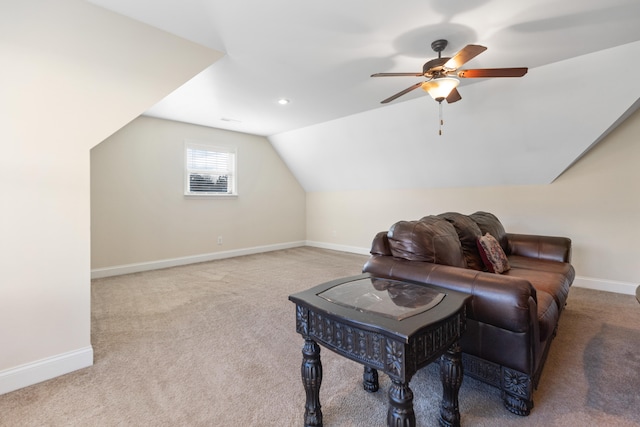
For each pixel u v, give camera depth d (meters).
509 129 3.54
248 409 1.59
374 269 1.95
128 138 4.33
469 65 2.86
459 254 2.15
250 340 2.35
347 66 2.91
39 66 1.78
